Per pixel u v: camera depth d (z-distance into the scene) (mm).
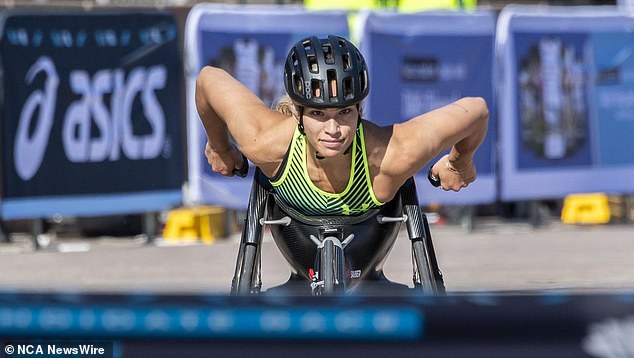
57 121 20844
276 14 21422
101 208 21141
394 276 16297
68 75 20828
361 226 8117
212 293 3551
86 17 20828
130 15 21062
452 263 17875
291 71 7414
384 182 7762
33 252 21031
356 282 8367
